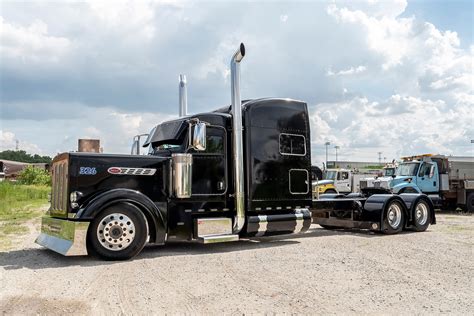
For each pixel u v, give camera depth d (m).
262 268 6.30
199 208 8.02
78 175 7.07
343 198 11.08
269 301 4.63
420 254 7.54
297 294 4.91
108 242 6.84
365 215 10.48
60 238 6.99
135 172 7.42
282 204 8.82
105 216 6.86
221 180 8.24
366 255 7.42
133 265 6.50
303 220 9.05
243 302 4.59
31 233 10.46
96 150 8.40
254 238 9.83
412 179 18.91
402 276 5.85
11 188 25.12
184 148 7.91
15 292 4.93
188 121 7.66
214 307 4.41
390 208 10.47
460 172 20.06
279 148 8.89
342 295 4.90
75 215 6.90
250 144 8.48
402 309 4.42
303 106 9.38
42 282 5.40
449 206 20.50
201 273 5.95
